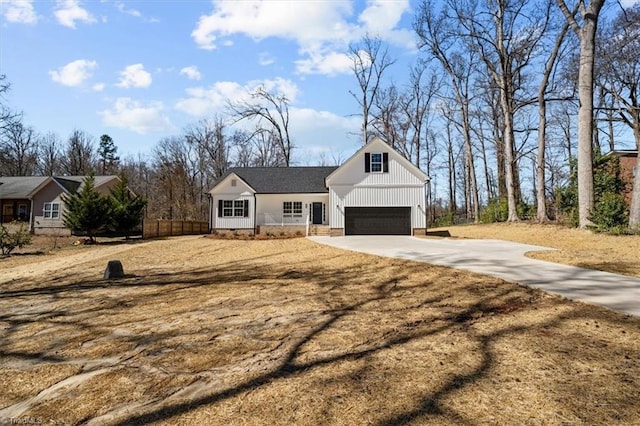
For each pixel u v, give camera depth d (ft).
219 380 11.36
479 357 12.17
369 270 29.60
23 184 99.09
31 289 29.58
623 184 68.90
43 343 15.76
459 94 95.20
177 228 95.71
